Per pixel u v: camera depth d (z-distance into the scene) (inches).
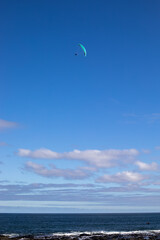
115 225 4466.0
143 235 2600.9
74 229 3634.4
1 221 6225.4
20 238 2369.6
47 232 3191.4
